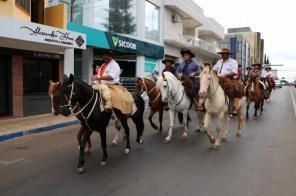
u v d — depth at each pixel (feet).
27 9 50.21
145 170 23.16
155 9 89.86
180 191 19.24
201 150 28.91
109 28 72.79
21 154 27.84
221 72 33.35
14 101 46.42
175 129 39.63
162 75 32.04
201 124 37.45
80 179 21.26
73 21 63.82
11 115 46.16
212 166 24.14
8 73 45.91
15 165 24.53
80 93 22.16
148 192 19.07
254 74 51.96
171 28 99.91
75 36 49.88
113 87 25.95
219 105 29.58
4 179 21.34
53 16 55.26
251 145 30.83
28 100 48.67
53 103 21.97
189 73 34.40
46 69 52.90
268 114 55.98
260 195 18.72
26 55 47.85
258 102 50.34
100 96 23.62
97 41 63.62
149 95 35.42
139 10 80.53
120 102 25.43
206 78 28.19
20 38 39.78
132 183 20.54
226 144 31.27
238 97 33.06
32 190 19.38
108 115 24.09
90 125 22.99
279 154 27.58
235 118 49.42
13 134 35.14
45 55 50.85
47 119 44.75
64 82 21.56
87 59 66.69
